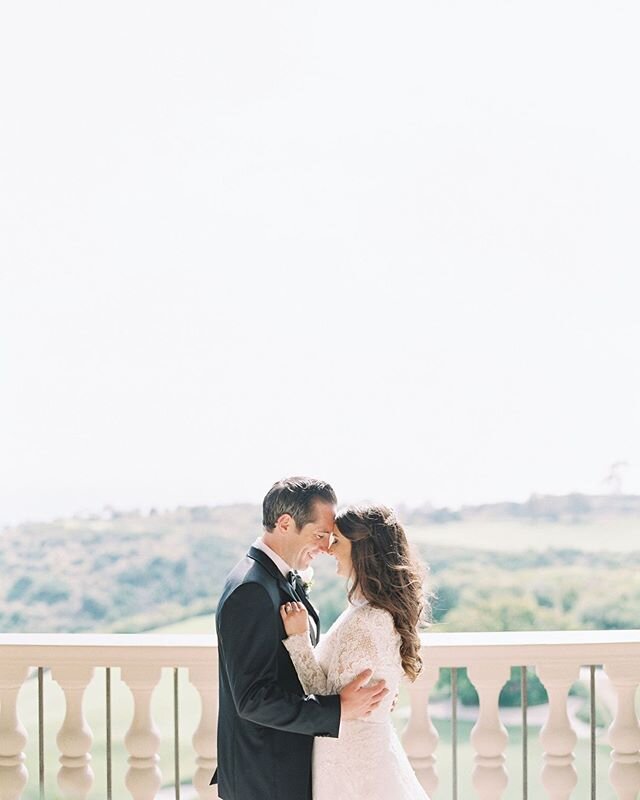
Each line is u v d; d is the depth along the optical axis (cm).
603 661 383
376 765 310
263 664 304
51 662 385
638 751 383
